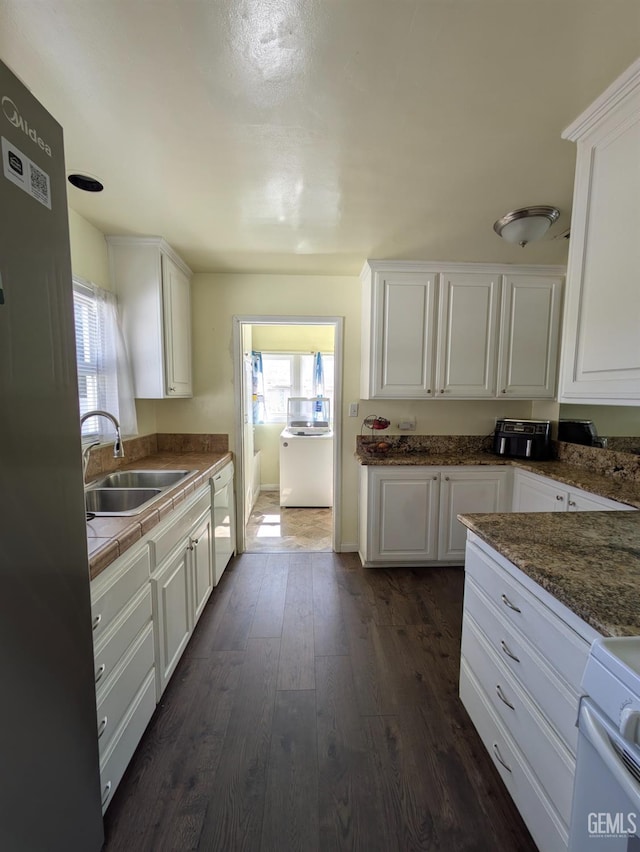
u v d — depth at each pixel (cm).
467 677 144
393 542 277
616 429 244
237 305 293
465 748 139
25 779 74
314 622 215
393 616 221
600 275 119
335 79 106
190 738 142
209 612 225
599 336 120
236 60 100
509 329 272
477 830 113
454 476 274
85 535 94
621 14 88
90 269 205
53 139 82
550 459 277
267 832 112
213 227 207
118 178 159
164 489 183
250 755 136
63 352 86
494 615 124
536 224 188
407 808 119
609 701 66
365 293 279
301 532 357
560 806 91
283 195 173
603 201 117
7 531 69
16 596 71
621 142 110
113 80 106
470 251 242
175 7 86
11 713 70
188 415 299
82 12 87
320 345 511
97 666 108
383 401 306
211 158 145
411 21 90
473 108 118
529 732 104
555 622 94
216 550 247
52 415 82
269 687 167
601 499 191
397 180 161
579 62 100
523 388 276
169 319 239
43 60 100
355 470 310
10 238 70
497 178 158
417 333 267
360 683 170
